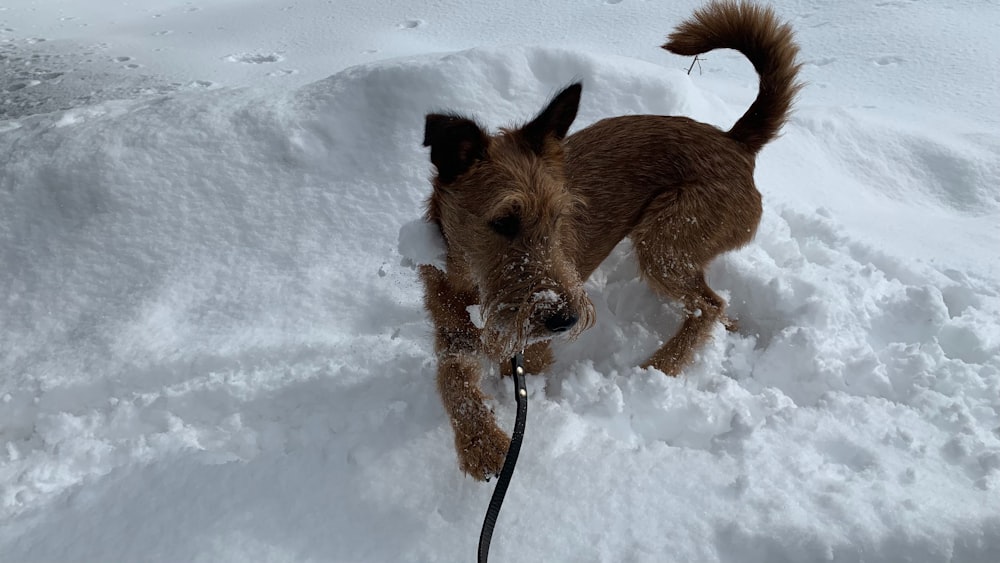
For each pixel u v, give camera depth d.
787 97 0.83
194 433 0.71
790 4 2.27
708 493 0.59
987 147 1.29
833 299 0.83
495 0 2.37
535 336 0.64
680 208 0.82
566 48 1.17
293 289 0.90
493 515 0.53
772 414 0.68
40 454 0.70
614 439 0.67
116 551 0.57
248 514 0.59
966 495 0.57
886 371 0.74
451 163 0.68
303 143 1.03
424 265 0.77
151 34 2.22
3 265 0.93
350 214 0.97
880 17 2.07
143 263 0.92
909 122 1.45
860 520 0.55
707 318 0.83
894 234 1.05
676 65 1.83
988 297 0.86
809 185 1.18
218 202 0.98
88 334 0.84
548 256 0.66
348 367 0.77
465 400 0.66
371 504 0.60
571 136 0.85
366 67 1.12
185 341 0.83
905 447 0.63
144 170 0.99
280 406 0.74
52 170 0.98
